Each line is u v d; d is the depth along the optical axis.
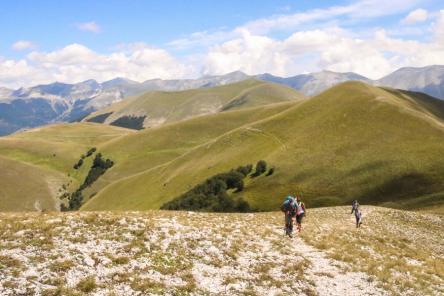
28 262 16.36
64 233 21.05
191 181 134.12
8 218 23.75
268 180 105.12
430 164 86.88
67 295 14.00
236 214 39.22
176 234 23.38
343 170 97.38
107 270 16.94
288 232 27.94
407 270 23.52
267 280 18.70
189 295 15.83
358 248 27.52
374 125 114.69
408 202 73.19
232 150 144.38
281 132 138.88
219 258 20.73
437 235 40.06
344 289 19.09
